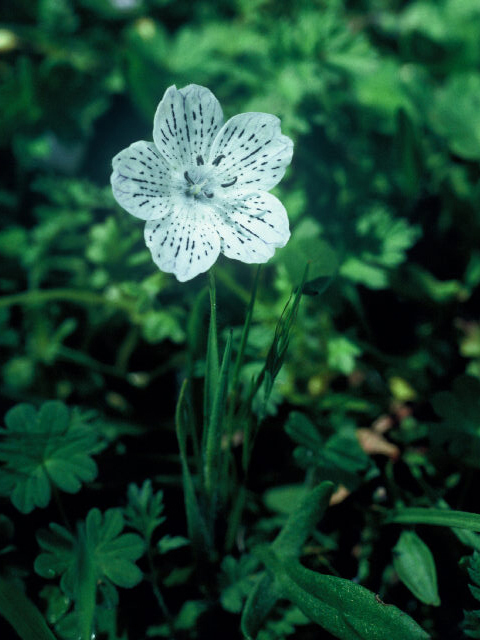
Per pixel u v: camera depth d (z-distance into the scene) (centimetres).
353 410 17
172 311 17
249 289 18
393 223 17
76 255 19
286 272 15
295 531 13
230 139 12
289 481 16
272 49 19
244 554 14
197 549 13
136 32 19
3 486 12
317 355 17
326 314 17
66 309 19
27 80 19
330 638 13
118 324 19
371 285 17
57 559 12
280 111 18
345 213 19
